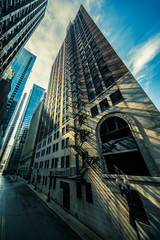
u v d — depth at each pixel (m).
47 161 25.59
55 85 39.06
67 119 21.72
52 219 11.52
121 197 8.11
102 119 12.32
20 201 17.78
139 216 6.89
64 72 32.78
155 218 6.17
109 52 16.30
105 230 8.30
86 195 11.20
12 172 84.94
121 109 10.74
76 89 19.78
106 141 11.23
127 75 11.85
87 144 13.51
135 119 9.28
